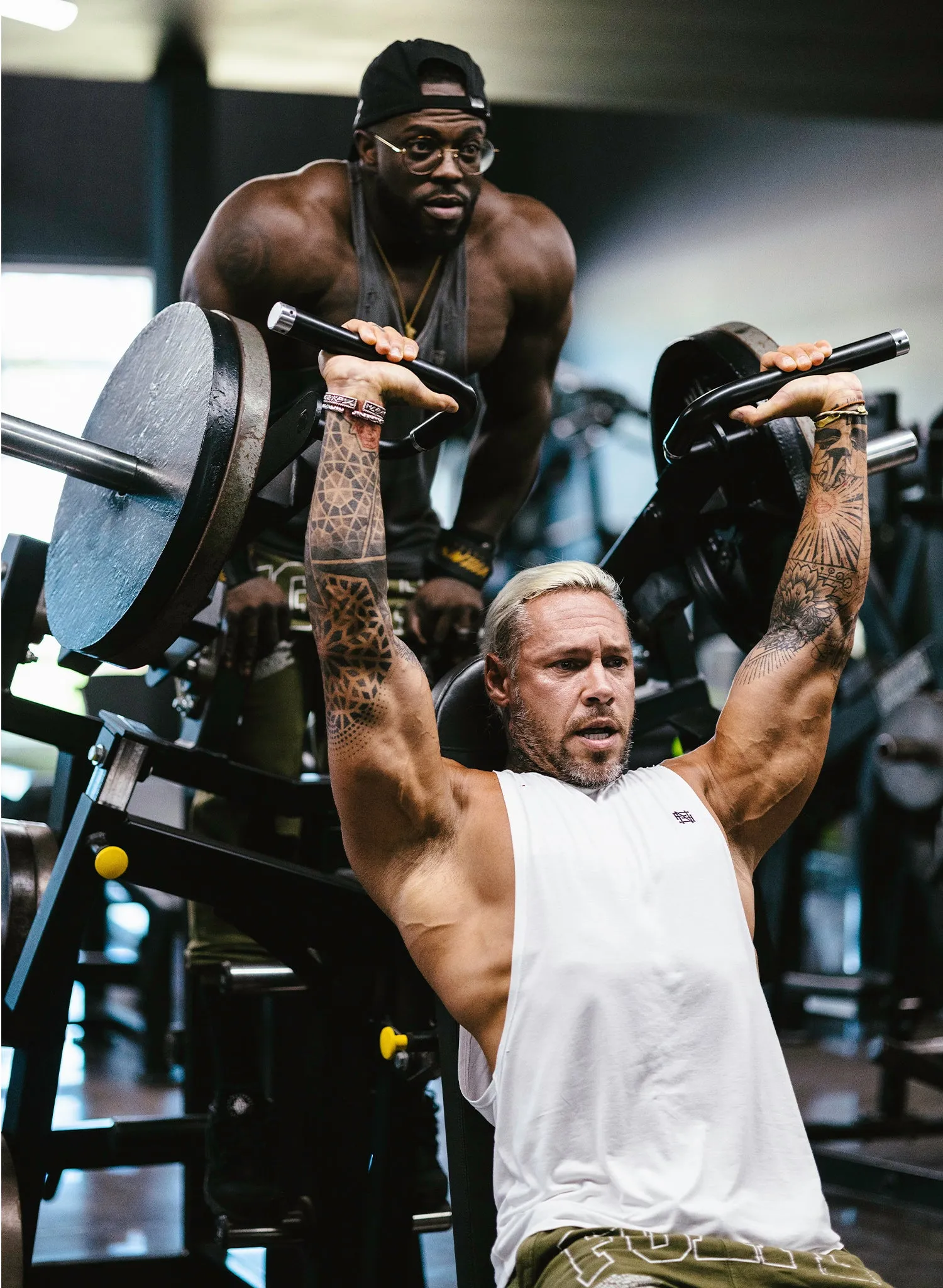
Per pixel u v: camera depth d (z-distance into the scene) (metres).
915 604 4.66
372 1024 2.15
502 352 2.62
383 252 2.43
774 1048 1.60
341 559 1.62
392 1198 2.08
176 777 2.29
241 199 2.37
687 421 1.92
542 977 1.57
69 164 7.05
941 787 3.98
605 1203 1.48
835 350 1.87
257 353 1.89
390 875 1.68
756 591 2.38
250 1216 2.21
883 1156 3.75
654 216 7.88
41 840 2.29
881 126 6.59
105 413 2.08
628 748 1.80
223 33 3.82
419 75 2.29
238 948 2.36
